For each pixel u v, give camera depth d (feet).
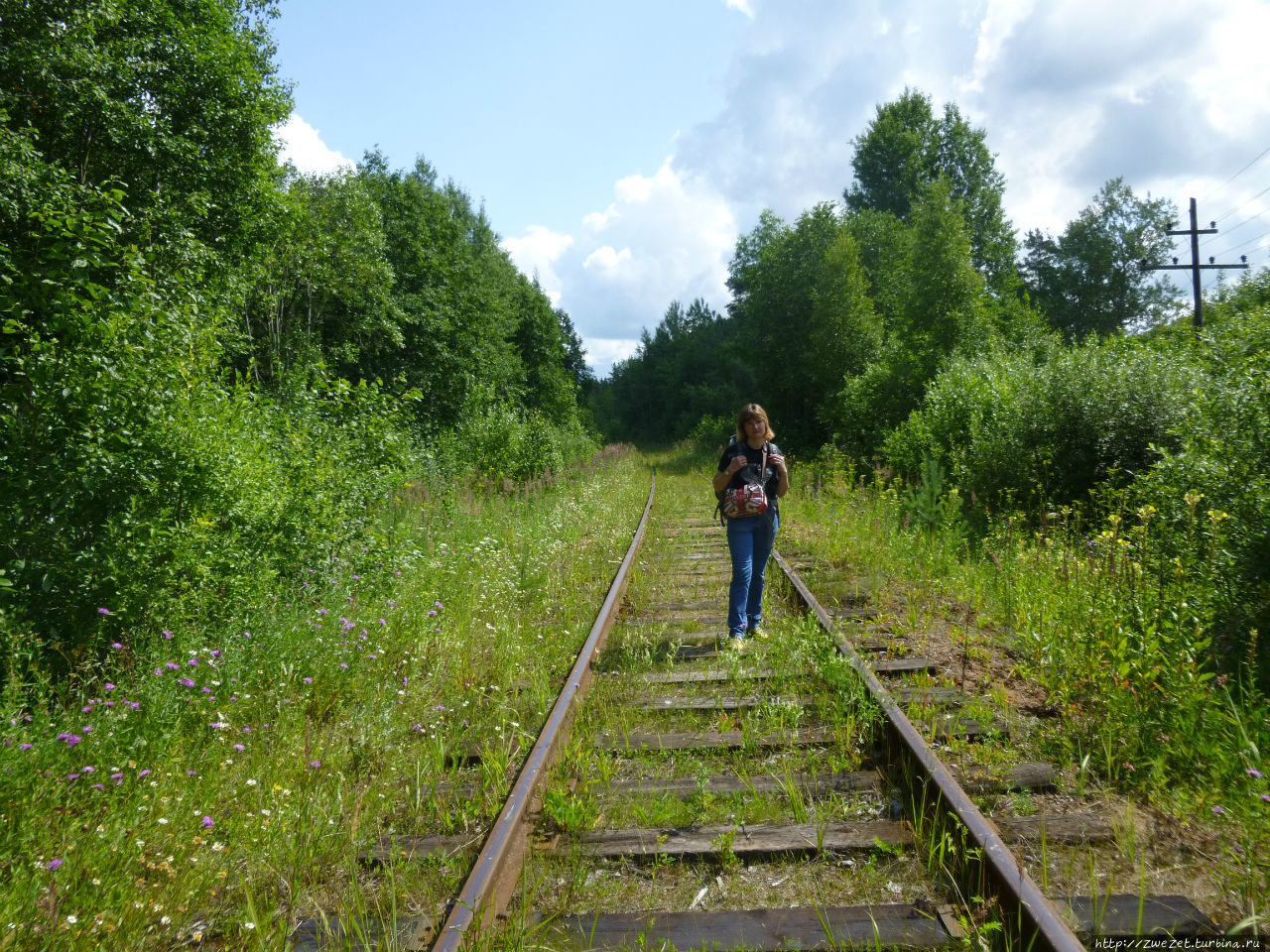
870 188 146.20
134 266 16.83
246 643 14.88
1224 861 8.21
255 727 12.65
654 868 8.61
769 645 17.51
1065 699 12.78
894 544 26.68
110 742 10.76
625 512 47.16
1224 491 16.28
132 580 14.39
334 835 9.57
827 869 8.63
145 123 34.68
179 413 16.67
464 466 54.29
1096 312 160.35
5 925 7.23
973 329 66.69
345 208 62.44
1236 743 10.51
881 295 105.91
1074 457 30.76
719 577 26.40
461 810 10.16
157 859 8.80
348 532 21.79
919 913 7.58
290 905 8.28
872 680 13.00
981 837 7.91
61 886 7.95
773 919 7.64
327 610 17.08
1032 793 10.06
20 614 13.41
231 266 41.73
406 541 23.59
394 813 10.42
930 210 69.21
